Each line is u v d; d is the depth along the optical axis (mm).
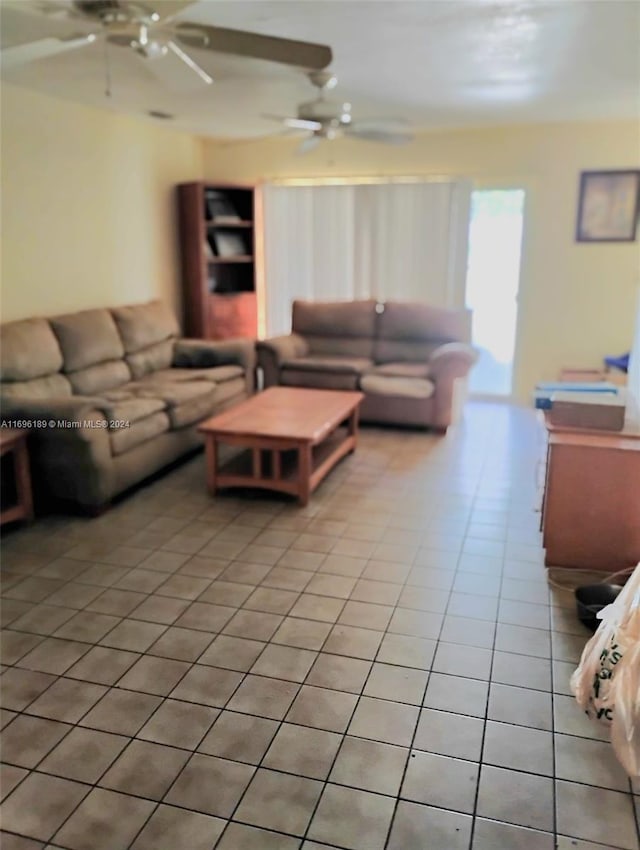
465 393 5773
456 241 5875
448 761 1925
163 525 3523
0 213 4152
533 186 5629
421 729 2049
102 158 5016
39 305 4523
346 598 2795
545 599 2775
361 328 5902
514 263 5941
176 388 4543
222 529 3473
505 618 2639
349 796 1809
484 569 3037
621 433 2887
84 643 2482
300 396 4613
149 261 5723
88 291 4996
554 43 3232
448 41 3193
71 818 1745
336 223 6184
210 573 3004
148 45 2658
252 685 2252
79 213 4832
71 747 1981
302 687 2242
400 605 2740
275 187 6293
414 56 3441
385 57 3465
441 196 5832
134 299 5562
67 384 4262
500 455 4688
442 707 2143
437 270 5980
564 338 5859
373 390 5238
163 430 4176
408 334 5746
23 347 3959
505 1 2672
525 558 3145
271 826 1717
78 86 4145
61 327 4336
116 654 2418
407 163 5914
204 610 2703
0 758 1941
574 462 2797
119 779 1867
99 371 4543
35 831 1709
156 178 5719
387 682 2264
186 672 2318
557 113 5023
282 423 3924
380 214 6031
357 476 4277
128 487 3873
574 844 1667
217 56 3402
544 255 5734
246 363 5406
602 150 5410
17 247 4301
